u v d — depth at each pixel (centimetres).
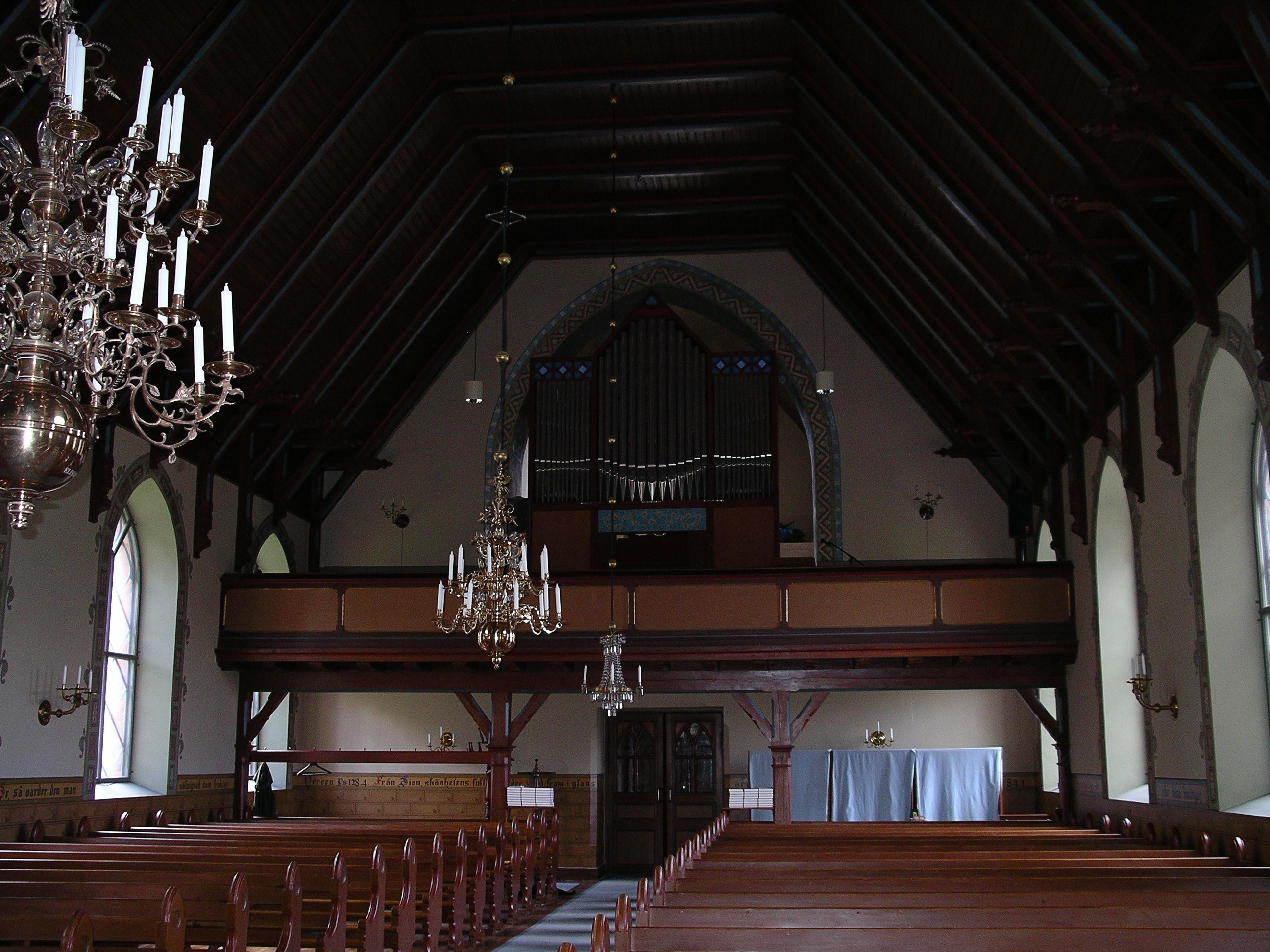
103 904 714
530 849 1513
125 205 641
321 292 1625
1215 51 919
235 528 1762
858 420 1995
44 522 1307
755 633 1623
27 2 975
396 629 1672
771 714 2075
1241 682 1170
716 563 1908
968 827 1493
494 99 1658
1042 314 1453
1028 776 1969
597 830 2009
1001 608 1616
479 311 2097
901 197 1477
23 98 1044
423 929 1000
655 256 2095
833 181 1711
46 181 546
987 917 659
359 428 2030
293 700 2083
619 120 1706
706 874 882
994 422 1828
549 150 1794
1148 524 1346
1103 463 1506
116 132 1170
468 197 1809
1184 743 1249
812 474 2006
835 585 1633
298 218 1484
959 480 1959
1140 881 845
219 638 1694
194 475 1634
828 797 1934
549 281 2103
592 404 1980
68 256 560
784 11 1441
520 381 2077
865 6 1278
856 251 1847
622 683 1394
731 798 1789
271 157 1365
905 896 726
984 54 1144
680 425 1961
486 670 1703
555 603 1658
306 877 966
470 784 2053
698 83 1628
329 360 1770
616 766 2102
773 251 2073
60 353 554
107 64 1122
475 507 2034
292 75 1288
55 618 1323
